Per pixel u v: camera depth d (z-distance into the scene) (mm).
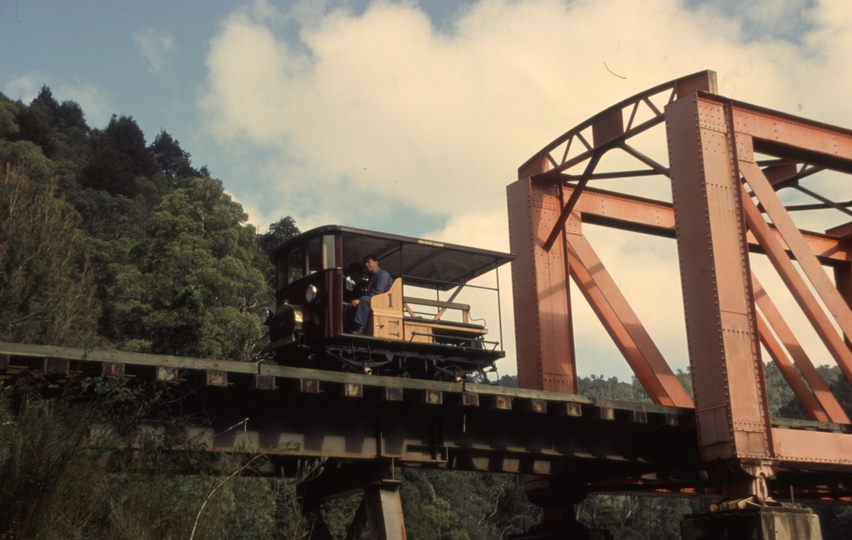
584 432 15234
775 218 15875
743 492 14148
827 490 21547
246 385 11289
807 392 18062
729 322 14484
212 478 10219
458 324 15102
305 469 11508
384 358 14031
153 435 10125
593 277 18266
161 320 34719
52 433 8891
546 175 18578
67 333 25938
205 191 42312
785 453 14625
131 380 10797
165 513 9203
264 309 14852
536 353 17641
